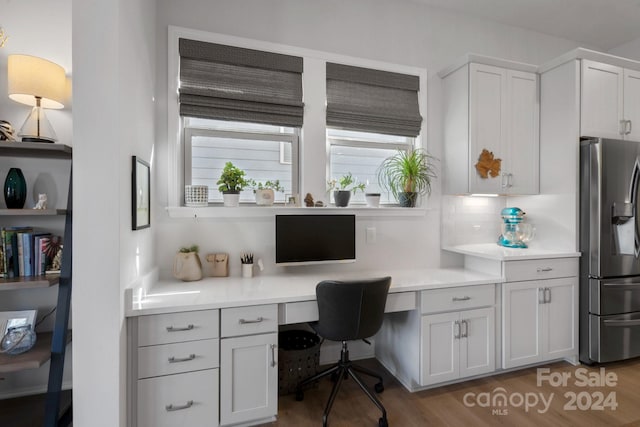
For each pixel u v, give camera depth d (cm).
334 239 249
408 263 288
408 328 234
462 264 304
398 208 277
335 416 201
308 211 258
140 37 187
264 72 249
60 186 216
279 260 234
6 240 190
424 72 291
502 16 312
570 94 267
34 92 191
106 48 152
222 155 248
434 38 297
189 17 234
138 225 178
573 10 303
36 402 205
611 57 272
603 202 256
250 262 238
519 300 249
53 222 215
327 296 189
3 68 207
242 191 251
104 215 153
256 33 249
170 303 175
